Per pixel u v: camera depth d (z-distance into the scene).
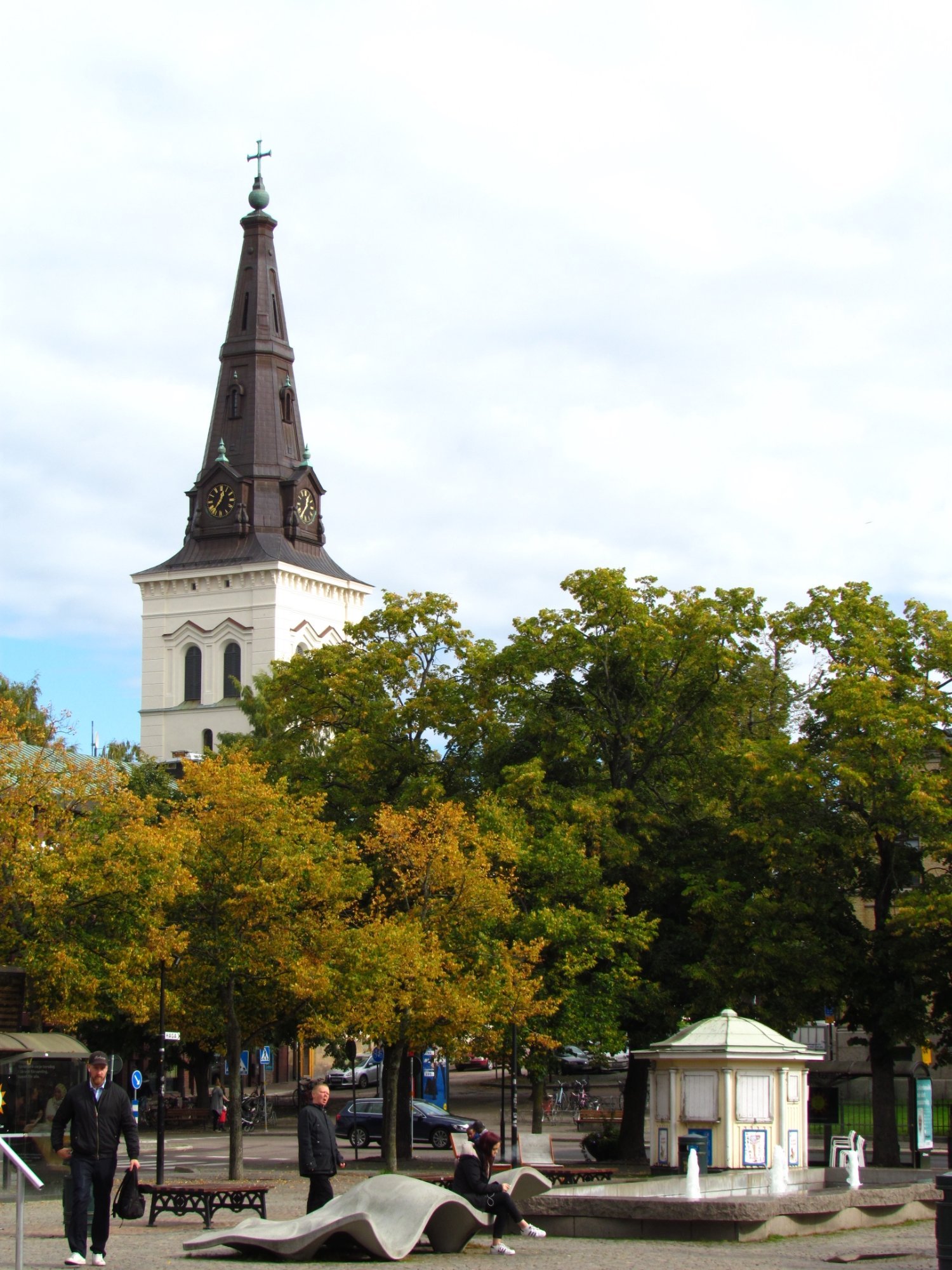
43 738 47.34
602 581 56.19
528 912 50.72
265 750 62.38
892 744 48.78
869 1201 27.69
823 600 53.69
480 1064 104.69
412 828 47.38
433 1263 21.83
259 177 149.00
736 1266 21.39
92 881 42.34
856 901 70.44
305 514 150.38
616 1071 99.31
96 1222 21.48
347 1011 44.03
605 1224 25.59
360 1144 59.31
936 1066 52.09
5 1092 33.72
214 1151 58.72
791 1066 36.12
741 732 62.06
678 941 53.03
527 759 56.62
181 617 148.25
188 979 43.88
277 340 150.00
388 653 60.41
